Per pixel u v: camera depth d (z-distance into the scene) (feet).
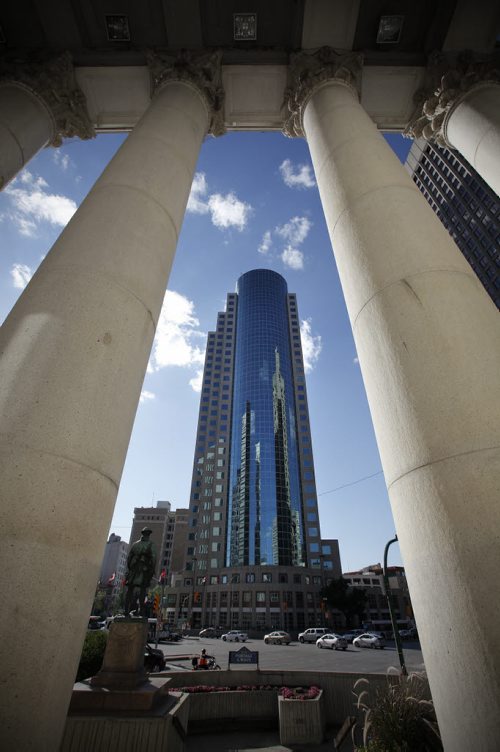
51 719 6.60
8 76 27.84
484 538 7.30
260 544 277.44
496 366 9.24
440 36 29.27
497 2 27.68
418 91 30.76
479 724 6.44
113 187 14.24
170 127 19.86
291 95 29.27
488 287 243.60
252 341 379.14
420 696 17.72
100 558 8.46
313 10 28.19
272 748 27.76
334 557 316.19
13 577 6.67
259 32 30.09
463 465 8.13
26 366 8.67
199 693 33.06
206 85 27.27
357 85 28.19
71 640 7.28
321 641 122.42
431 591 7.92
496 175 22.65
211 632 196.24
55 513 7.47
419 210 13.80
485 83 26.03
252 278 431.02
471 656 6.81
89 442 8.51
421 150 253.65
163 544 483.51
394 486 9.62
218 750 27.43
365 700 31.24
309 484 327.06
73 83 30.27
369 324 11.91
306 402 372.99
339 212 15.80
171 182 16.26
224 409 375.66
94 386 9.09
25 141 26.81
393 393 10.22
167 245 14.12
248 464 309.83
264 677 36.35
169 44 29.99
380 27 29.04
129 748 19.44
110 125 33.19
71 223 12.82
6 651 6.26
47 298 10.03
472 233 254.47
